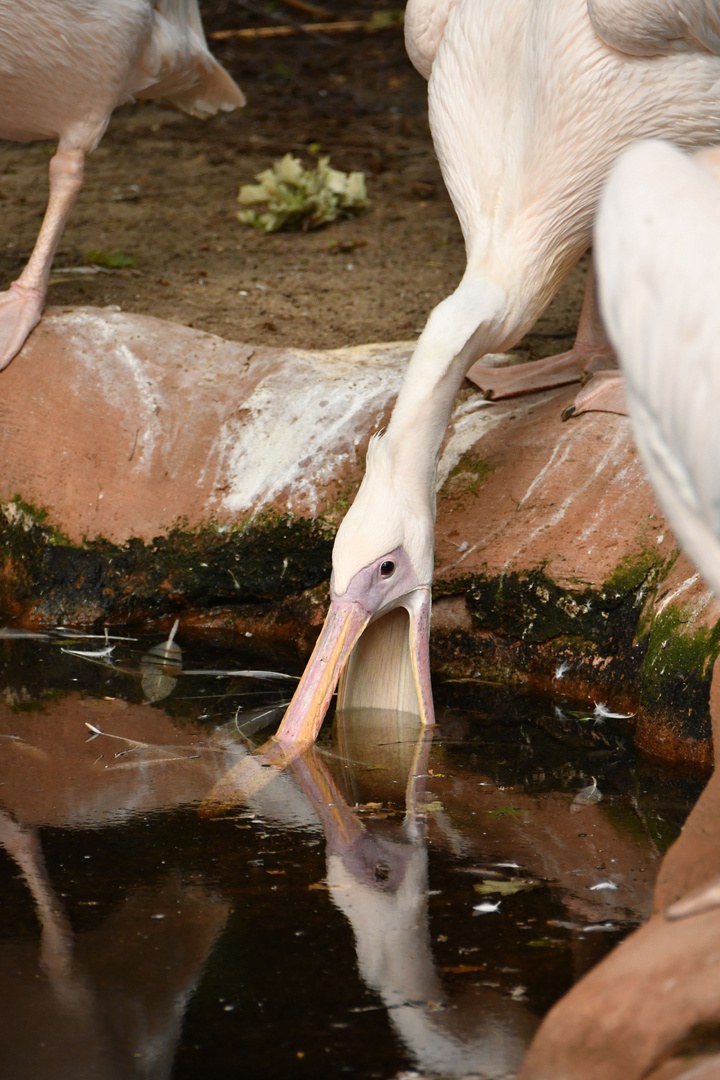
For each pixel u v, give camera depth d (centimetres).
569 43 543
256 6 1964
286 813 456
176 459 676
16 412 696
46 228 721
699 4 512
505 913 385
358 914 383
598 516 587
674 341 323
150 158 1357
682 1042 286
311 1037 327
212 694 572
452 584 616
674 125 555
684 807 459
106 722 538
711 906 316
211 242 1064
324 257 1030
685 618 518
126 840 433
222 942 369
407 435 530
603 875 407
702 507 331
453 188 596
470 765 501
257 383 697
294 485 653
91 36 671
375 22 1919
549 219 565
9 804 460
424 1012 335
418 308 888
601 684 568
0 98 693
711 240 320
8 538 686
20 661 612
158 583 667
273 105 1578
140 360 703
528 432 632
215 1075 313
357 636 528
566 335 832
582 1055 296
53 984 350
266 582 656
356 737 529
